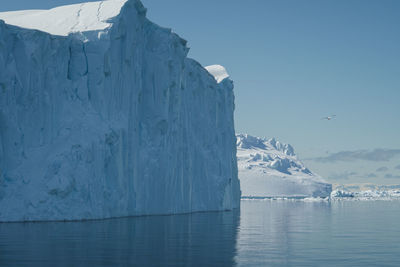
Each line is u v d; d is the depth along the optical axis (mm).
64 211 41281
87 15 50469
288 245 25234
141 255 20156
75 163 43000
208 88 77500
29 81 42719
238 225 40562
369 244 26047
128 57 51719
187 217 52125
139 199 52750
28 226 34688
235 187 94312
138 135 55000
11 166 41062
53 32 48688
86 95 47094
